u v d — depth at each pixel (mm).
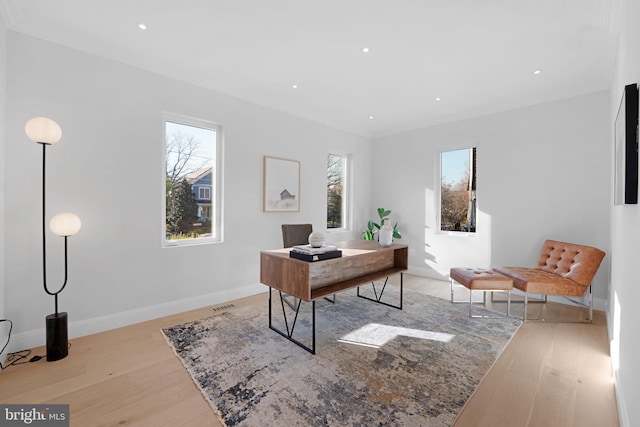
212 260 3443
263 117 3916
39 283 2385
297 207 4340
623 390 1623
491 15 2184
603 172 3330
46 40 2389
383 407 1686
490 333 2686
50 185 2418
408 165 5133
